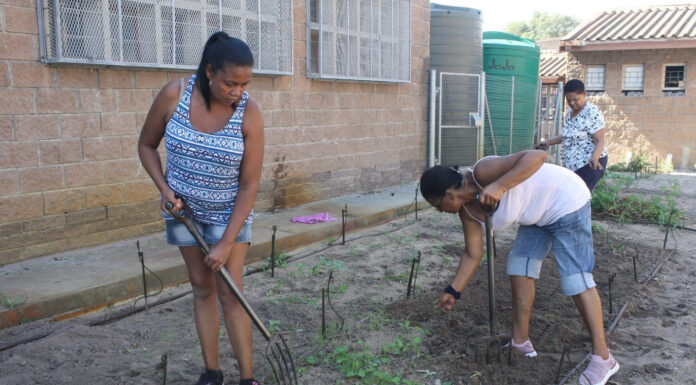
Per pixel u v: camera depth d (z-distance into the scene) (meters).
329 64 8.24
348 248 6.44
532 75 13.20
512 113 12.66
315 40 8.10
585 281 3.33
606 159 6.39
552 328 4.07
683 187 11.70
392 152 9.99
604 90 15.87
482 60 11.94
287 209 7.94
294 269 5.61
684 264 5.93
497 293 4.83
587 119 6.20
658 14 16.95
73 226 5.65
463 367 3.52
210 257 2.80
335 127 8.68
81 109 5.60
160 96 2.84
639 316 4.45
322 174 8.55
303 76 8.02
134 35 5.80
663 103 15.25
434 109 10.77
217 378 3.20
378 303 4.69
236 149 2.82
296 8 7.76
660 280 5.36
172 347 3.84
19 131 5.19
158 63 6.03
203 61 2.69
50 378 3.37
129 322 4.27
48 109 5.37
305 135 8.16
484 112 12.21
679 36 14.27
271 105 7.59
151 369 3.51
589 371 3.32
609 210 8.34
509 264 3.61
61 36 5.24
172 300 4.76
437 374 3.47
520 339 3.63
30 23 5.18
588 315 3.33
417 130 10.63
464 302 4.62
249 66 2.60
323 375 3.49
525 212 3.37
